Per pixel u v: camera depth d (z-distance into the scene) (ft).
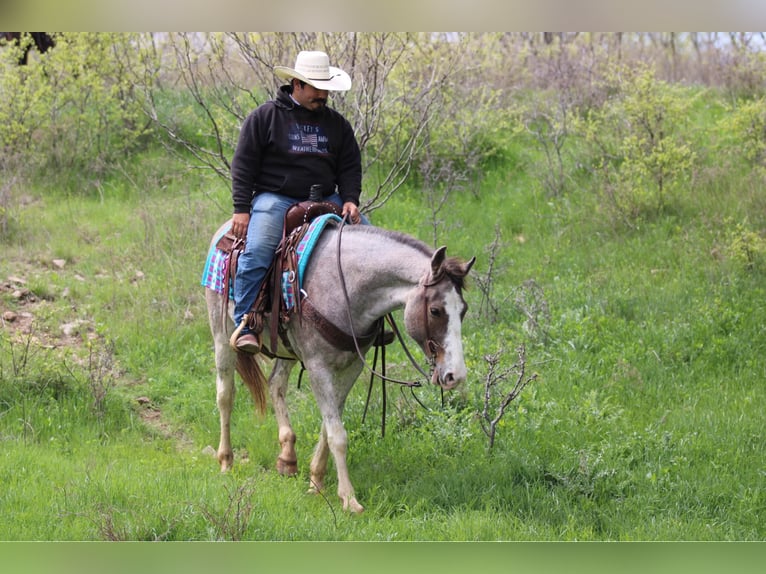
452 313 20.90
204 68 46.78
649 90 46.96
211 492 22.93
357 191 25.04
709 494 23.76
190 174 49.62
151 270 40.68
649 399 29.68
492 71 57.57
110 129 53.83
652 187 45.57
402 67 43.50
